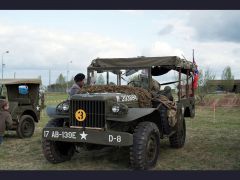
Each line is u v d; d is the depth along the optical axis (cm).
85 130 635
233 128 1308
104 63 805
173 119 756
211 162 725
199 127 1336
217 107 2678
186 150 851
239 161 735
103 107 632
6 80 1089
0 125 884
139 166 621
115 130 660
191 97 958
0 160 739
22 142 963
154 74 812
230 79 4575
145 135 626
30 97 1112
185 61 853
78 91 734
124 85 749
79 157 762
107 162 718
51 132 659
